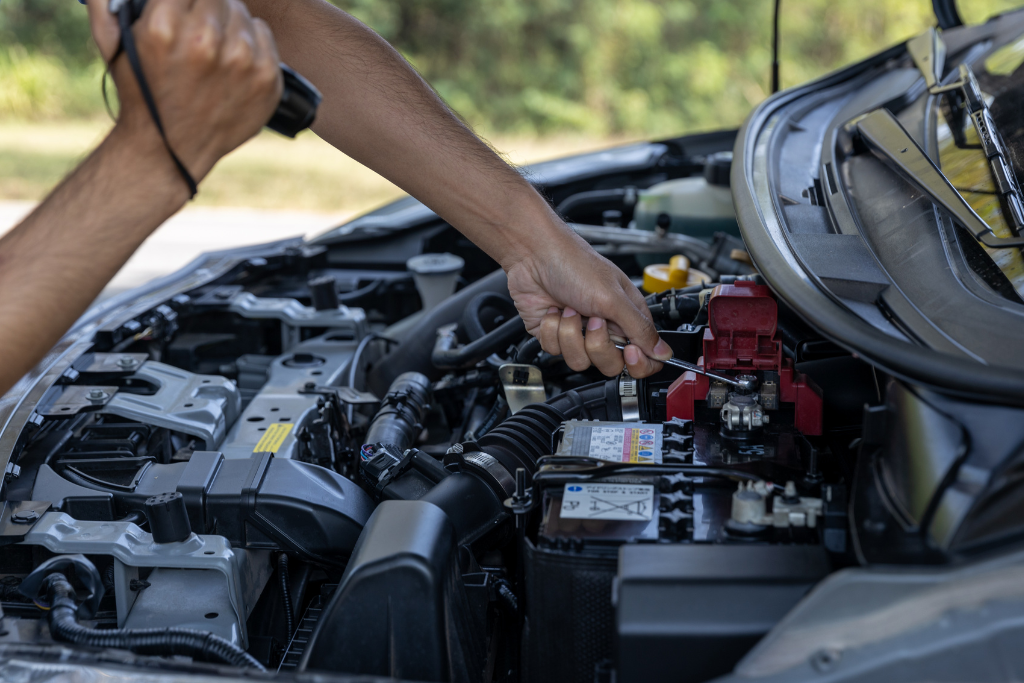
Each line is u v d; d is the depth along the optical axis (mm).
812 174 1667
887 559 840
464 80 13094
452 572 1077
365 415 1804
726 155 2357
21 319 858
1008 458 831
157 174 883
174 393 1624
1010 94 1708
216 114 879
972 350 1028
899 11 13070
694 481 1104
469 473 1273
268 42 895
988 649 750
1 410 1472
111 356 1713
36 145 11039
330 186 9570
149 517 1180
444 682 1015
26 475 1364
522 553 1104
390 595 1010
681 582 873
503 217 1417
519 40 13117
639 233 2188
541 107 12750
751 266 1921
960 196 1351
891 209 1427
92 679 878
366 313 2424
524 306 1487
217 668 879
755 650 801
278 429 1552
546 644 1035
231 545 1277
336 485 1333
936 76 1935
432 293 2252
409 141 1421
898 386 978
